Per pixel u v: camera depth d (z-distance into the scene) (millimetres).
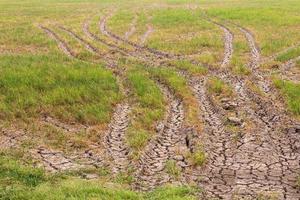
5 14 53000
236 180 12656
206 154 14125
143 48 32312
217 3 64375
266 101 19406
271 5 57438
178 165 13570
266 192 11844
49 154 14305
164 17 47125
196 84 22625
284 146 14969
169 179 12648
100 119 17109
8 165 12977
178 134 15992
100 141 15398
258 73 24984
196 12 51688
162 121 17172
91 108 18031
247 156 14234
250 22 42500
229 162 13820
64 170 13141
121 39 35906
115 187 12000
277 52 30344
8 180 12234
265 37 35219
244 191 11938
